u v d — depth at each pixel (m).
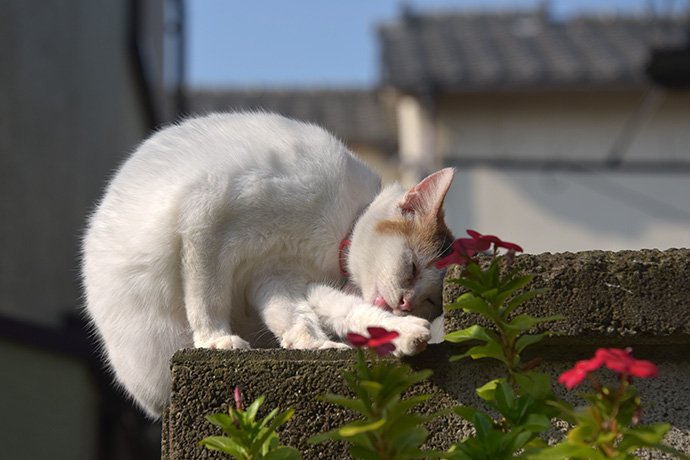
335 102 6.01
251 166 1.74
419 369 1.55
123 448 3.00
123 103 3.91
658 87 3.80
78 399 2.47
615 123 4.39
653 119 4.39
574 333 1.52
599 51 4.82
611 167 4.34
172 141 1.77
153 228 1.71
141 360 1.74
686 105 4.36
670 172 4.33
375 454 1.42
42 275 2.78
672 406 1.52
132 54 3.89
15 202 2.56
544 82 4.32
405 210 1.82
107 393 2.67
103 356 1.87
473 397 1.54
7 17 2.55
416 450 1.42
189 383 1.55
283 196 1.73
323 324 1.74
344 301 1.73
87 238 1.79
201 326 1.70
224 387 1.55
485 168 4.35
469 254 1.49
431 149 4.33
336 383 1.54
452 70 4.43
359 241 1.79
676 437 1.51
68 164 3.08
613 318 1.52
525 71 4.38
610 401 1.41
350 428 1.40
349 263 1.79
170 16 4.68
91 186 3.41
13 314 2.51
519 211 4.31
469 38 5.18
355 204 1.81
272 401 1.55
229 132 1.77
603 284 1.53
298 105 5.92
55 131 2.94
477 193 4.32
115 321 1.74
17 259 2.56
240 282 1.75
